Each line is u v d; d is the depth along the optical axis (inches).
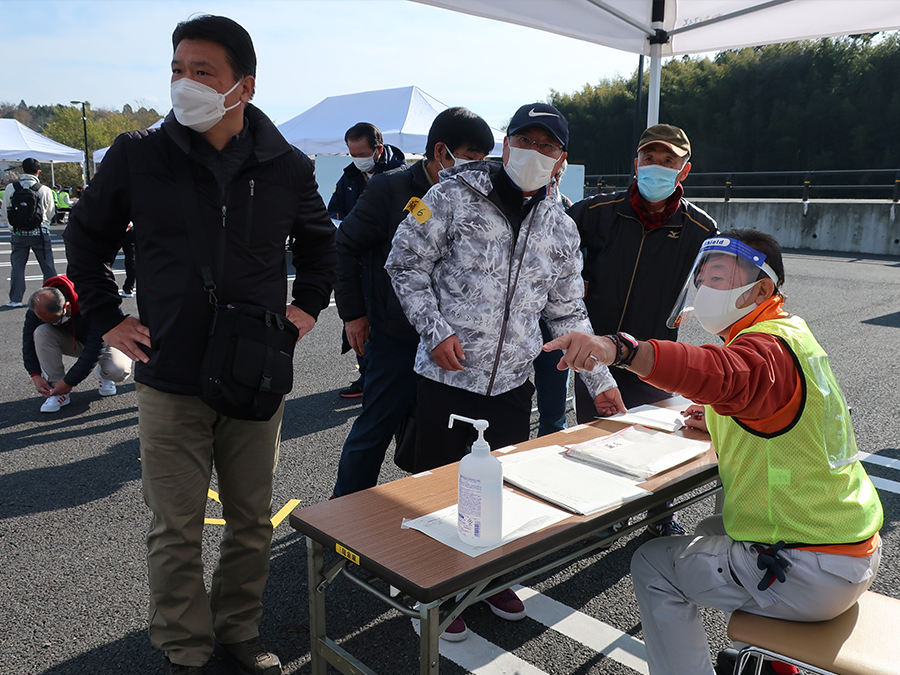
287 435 169.5
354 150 186.9
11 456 152.8
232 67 68.4
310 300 86.0
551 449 81.7
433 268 89.0
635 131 720.3
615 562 112.4
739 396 56.9
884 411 184.7
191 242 70.0
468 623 94.9
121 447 159.0
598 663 86.1
